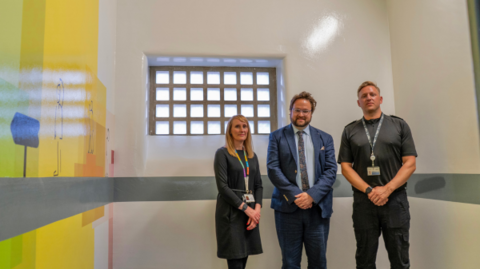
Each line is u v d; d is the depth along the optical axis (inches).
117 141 109.2
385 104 122.5
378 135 88.0
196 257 108.0
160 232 107.6
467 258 87.4
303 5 123.0
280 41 120.0
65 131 63.8
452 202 93.0
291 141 92.8
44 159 54.1
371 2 126.6
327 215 87.5
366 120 91.6
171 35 115.9
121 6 115.2
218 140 117.6
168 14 116.9
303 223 88.3
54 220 58.2
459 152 91.1
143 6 116.3
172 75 123.6
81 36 74.9
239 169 87.4
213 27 118.0
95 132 86.0
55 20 59.4
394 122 89.3
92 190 82.5
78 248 71.4
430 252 101.7
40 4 53.2
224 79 125.6
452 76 94.3
